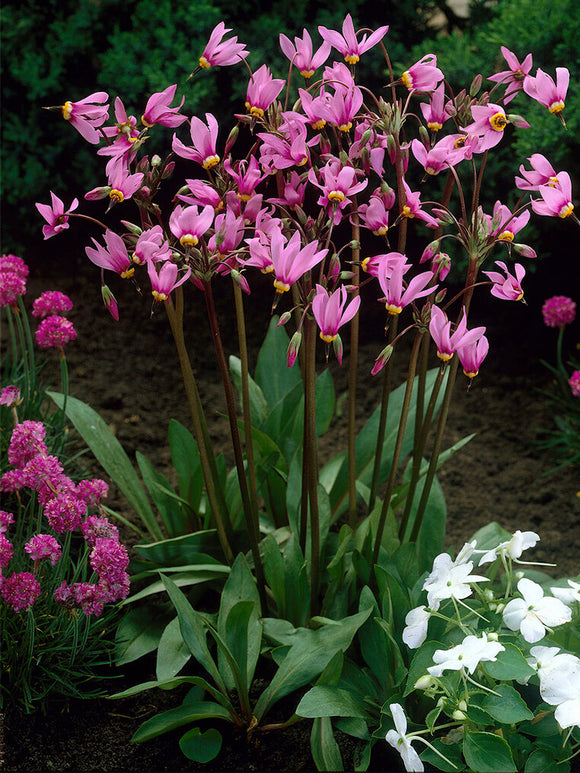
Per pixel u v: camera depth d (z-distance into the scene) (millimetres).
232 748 1927
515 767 1559
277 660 1964
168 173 1814
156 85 3742
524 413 3367
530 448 3188
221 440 3203
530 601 1629
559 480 3018
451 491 2961
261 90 1812
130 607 2277
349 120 1815
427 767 1868
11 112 4188
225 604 1985
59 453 2650
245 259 1833
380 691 1967
